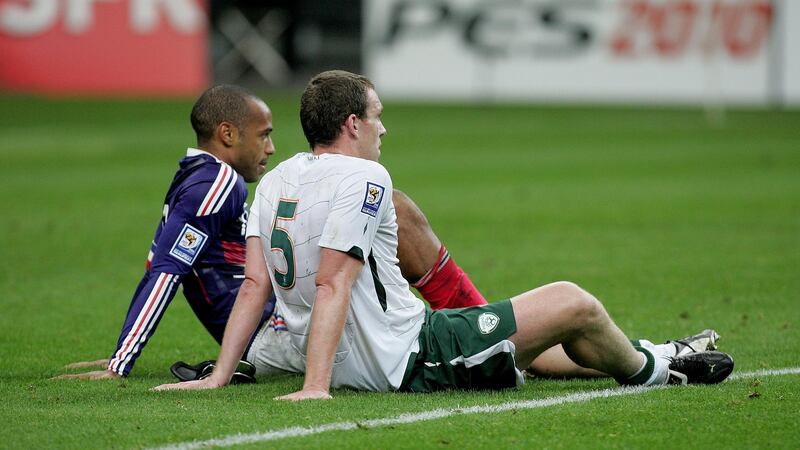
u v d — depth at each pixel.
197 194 18.23
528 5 99.88
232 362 16.98
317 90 16.39
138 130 79.19
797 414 15.19
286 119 84.06
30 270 32.09
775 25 99.75
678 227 41.19
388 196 15.98
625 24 99.50
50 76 94.25
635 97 100.50
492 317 16.16
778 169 62.44
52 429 14.37
